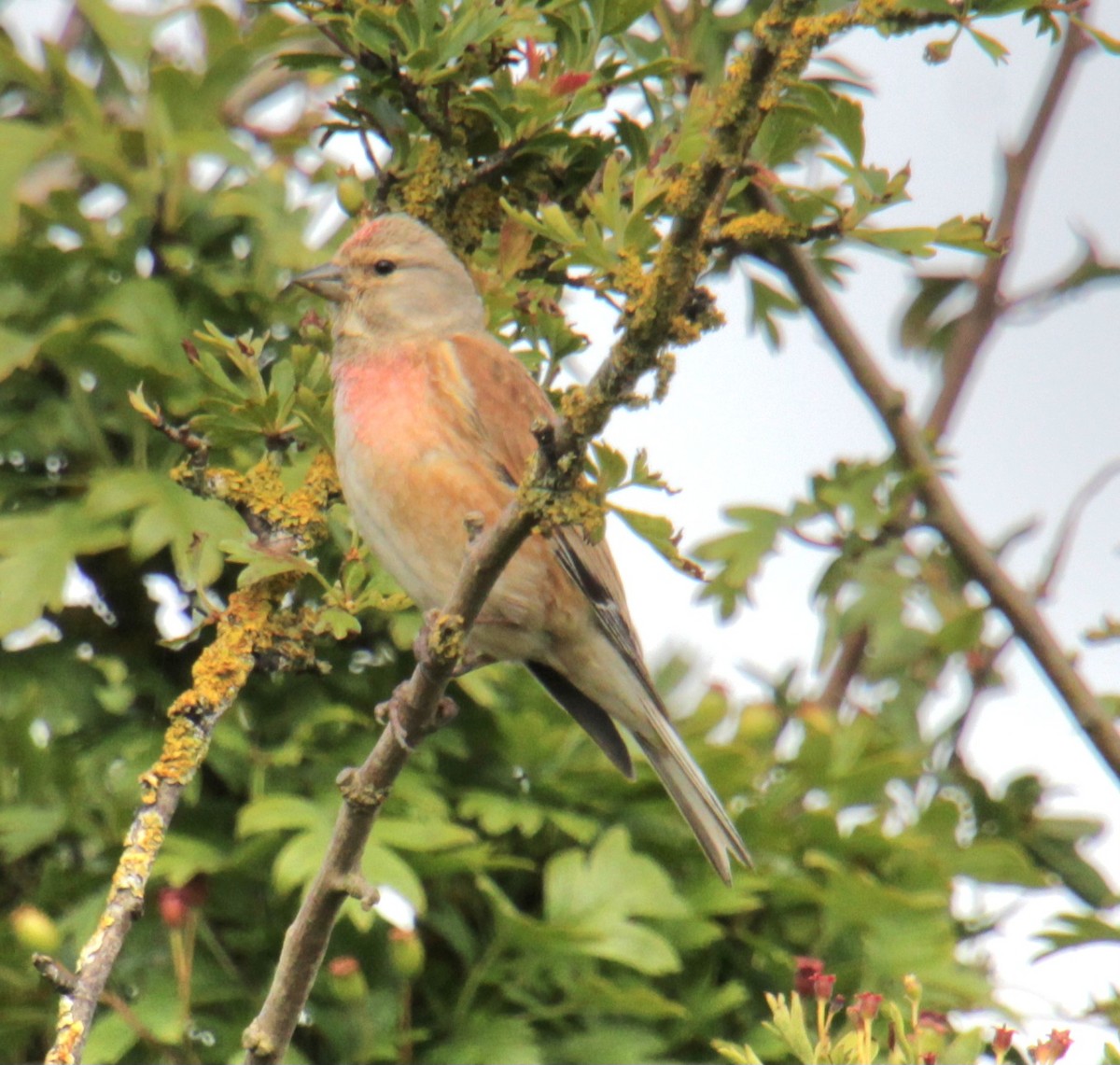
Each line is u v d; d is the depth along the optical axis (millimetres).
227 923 8109
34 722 8219
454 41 6816
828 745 8852
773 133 6871
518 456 7902
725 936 8469
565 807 8398
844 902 8289
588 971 8047
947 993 8195
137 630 8633
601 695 8094
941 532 9812
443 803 8031
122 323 8328
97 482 8070
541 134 6992
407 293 8047
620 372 5289
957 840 9070
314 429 7219
